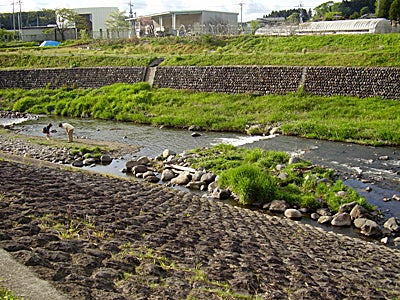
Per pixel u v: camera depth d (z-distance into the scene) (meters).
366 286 6.95
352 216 12.96
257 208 14.01
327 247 9.55
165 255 6.73
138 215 9.42
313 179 15.58
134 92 34.88
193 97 33.12
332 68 30.27
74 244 6.23
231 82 33.31
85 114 33.19
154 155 20.84
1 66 43.78
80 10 72.62
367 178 16.56
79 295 4.60
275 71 32.09
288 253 8.29
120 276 5.49
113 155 20.81
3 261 5.09
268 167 17.55
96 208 9.16
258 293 5.73
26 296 4.39
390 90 28.06
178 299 5.00
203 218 10.56
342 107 27.95
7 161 14.46
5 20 101.94
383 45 35.47
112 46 49.47
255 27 60.06
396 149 21.31
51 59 43.44
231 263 6.88
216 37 45.62
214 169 17.52
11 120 31.92
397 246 11.18
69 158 19.88
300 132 24.64
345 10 85.44
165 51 45.12
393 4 50.62
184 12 59.06
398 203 14.11
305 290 6.03
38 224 6.94
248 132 25.77
